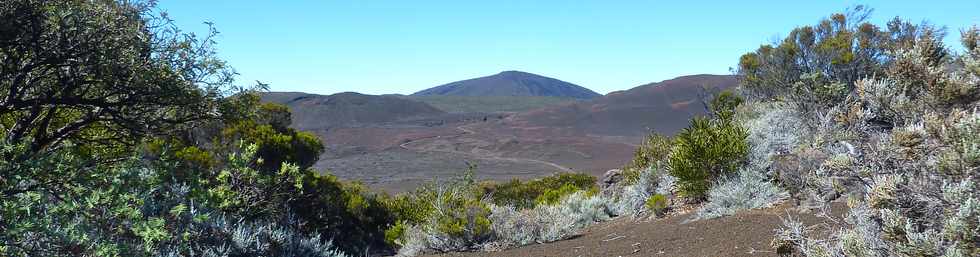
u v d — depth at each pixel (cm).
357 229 1249
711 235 672
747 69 1541
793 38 1409
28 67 678
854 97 871
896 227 347
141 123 769
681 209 925
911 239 329
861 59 1275
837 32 1406
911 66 434
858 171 422
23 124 734
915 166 375
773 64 1427
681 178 971
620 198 1231
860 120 491
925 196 353
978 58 407
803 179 727
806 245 457
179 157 977
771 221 663
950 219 318
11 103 694
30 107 730
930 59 434
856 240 378
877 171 404
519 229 905
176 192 580
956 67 436
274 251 636
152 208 549
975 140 337
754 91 1543
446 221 909
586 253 716
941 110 410
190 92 738
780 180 813
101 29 658
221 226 596
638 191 1149
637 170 1337
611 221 1052
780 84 1398
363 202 1300
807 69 1343
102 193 442
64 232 418
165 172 551
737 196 812
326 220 1139
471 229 900
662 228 786
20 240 408
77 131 805
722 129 999
